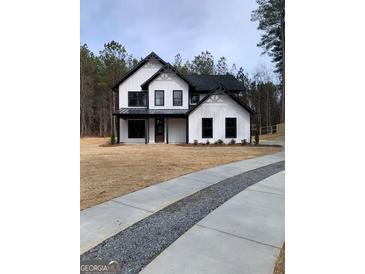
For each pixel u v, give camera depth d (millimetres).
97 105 34531
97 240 3674
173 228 4066
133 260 3211
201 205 5094
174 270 3023
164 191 5992
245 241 3699
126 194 5727
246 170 8438
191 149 15078
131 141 20156
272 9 22641
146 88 20188
